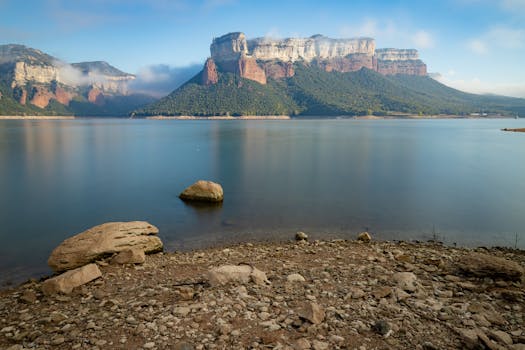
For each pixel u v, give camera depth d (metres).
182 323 8.73
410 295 10.41
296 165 51.31
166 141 96.56
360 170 46.66
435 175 43.19
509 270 11.51
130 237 16.75
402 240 20.33
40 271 16.20
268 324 8.62
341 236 21.05
